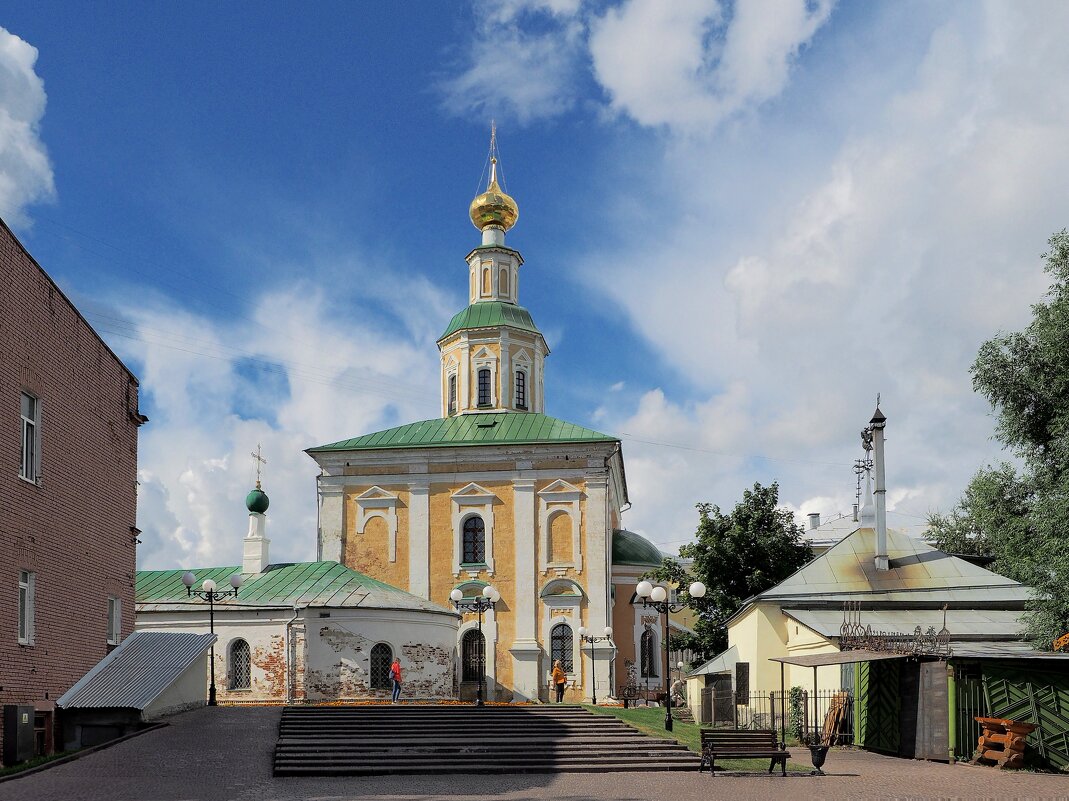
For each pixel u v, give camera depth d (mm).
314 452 55000
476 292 62562
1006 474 44812
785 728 32812
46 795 18672
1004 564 39031
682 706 48469
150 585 50094
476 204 62938
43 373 25406
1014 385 34062
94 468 28953
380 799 19391
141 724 26844
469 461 54406
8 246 23484
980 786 20906
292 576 49719
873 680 29531
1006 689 24828
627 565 56344
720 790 20656
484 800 19375
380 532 54344
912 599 35438
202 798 18984
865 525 39281
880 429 38250
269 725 28297
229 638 46062
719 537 51156
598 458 53625
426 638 47031
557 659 51969
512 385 60188
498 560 53188
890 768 24359
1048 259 33938
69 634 26906
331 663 45250
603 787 21312
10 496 23391
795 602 35656
